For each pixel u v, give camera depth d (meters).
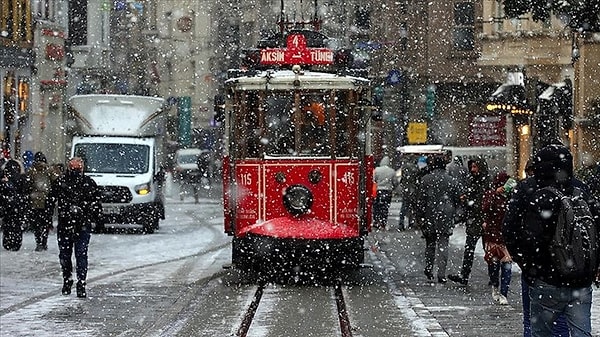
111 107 57.34
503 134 99.38
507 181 28.05
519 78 68.00
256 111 32.84
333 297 30.39
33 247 45.50
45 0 83.81
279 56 34.19
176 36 141.38
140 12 136.12
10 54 75.81
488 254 28.55
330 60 34.16
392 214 74.69
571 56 65.19
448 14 99.88
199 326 24.89
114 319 25.77
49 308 27.45
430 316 26.58
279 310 27.70
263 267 34.31
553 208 16.22
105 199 54.34
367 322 25.61
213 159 112.19
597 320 25.08
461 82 99.38
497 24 73.62
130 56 135.12
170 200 95.88
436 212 32.97
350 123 32.66
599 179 34.09
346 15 114.19
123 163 55.94
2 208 43.50
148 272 36.53
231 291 31.66
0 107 73.94
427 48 100.94
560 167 16.61
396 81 97.44
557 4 35.47
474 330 24.31
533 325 16.73
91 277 34.69
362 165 32.91
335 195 32.66
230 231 33.25
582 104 57.91
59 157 87.44
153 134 57.34
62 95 88.19
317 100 32.75
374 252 45.47
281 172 32.69
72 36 95.75
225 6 143.38
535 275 16.52
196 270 37.34
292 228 32.34
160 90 140.00
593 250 16.17
